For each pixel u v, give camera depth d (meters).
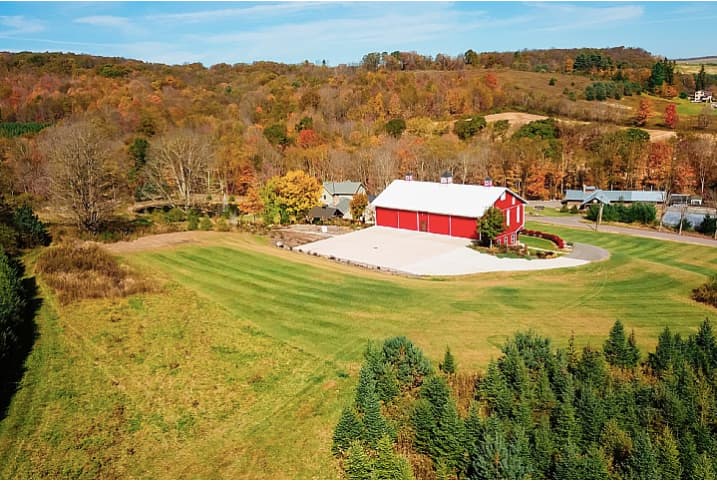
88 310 30.28
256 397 22.52
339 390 23.05
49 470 17.64
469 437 17.58
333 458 18.72
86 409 21.11
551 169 90.88
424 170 88.06
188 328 28.95
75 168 48.09
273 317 30.97
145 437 19.66
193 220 54.41
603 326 30.38
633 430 18.64
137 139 84.50
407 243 50.25
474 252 47.06
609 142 95.06
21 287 29.95
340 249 48.28
